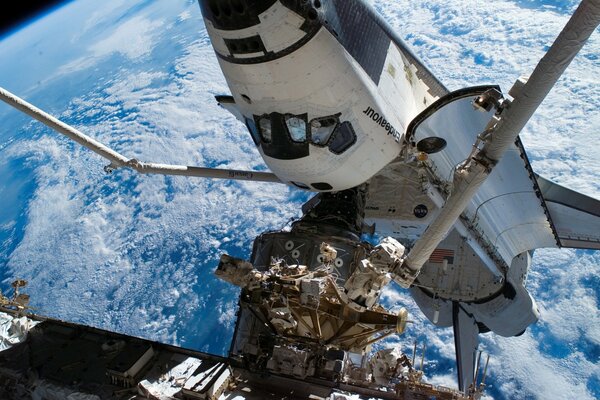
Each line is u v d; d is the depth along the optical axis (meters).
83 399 7.48
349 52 9.49
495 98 7.64
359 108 9.89
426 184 12.35
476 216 13.94
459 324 18.28
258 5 8.23
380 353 8.24
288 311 8.10
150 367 8.12
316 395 7.70
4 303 9.79
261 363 8.37
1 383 8.07
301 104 9.41
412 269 7.56
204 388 7.38
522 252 17.31
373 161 10.66
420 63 12.58
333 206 11.35
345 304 8.32
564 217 16.61
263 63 8.88
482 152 6.55
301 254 10.23
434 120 11.10
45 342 8.83
